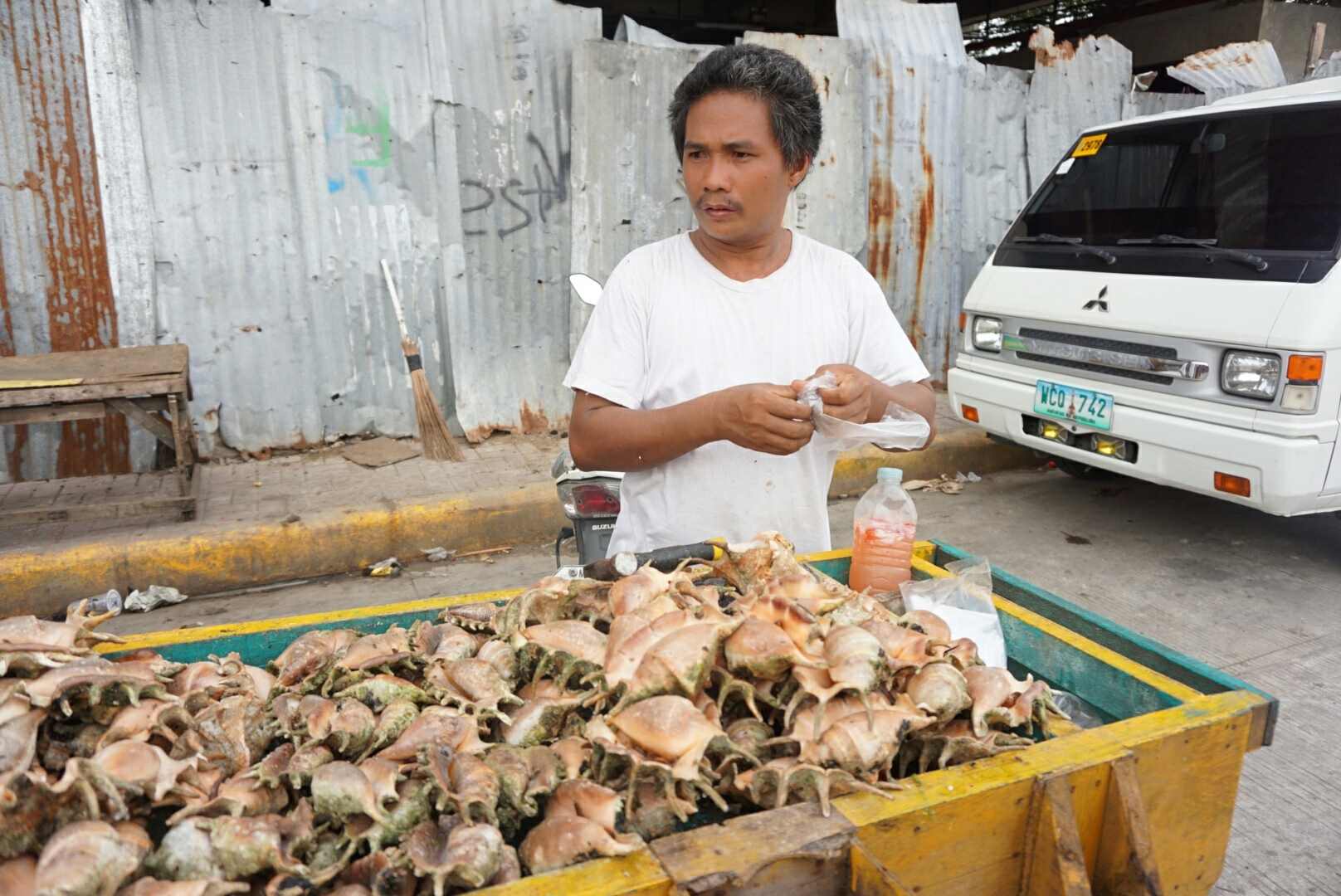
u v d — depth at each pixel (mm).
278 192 5230
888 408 1727
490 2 5457
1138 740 1180
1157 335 4082
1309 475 3635
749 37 6176
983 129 7215
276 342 5410
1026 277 4879
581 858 949
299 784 1020
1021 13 13578
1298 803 2596
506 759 1049
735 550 1489
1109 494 5535
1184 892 1320
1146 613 3867
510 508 4684
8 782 877
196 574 4117
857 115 6520
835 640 1106
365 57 5250
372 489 4898
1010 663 1658
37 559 3877
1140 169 4633
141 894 857
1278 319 3607
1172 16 11039
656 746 987
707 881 896
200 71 4934
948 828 1039
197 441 5246
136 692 1048
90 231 4902
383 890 904
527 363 6051
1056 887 1061
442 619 1438
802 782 1034
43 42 4637
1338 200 3707
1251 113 4184
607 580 1484
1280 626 3742
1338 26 10328
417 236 5594
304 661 1307
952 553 1946
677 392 1800
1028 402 4812
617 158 5895
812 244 1880
